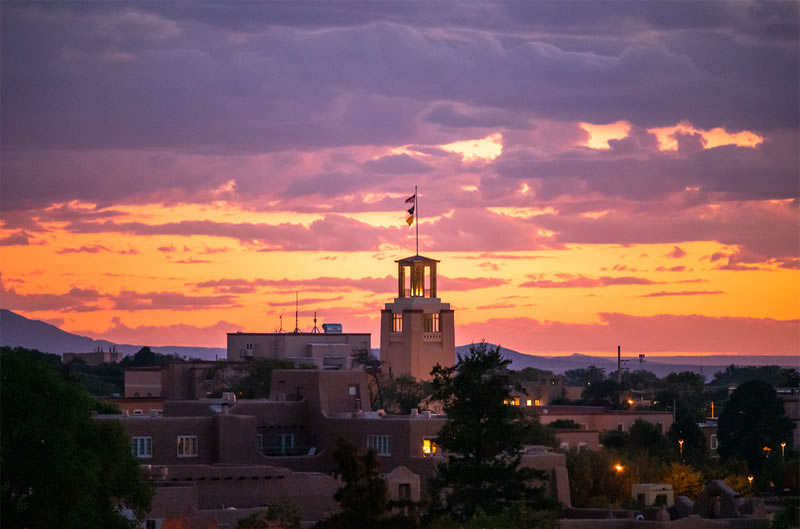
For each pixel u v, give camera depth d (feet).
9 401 289.94
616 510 424.46
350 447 200.44
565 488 431.84
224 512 351.67
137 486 313.32
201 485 379.35
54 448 287.48
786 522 393.50
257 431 447.42
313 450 446.19
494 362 378.32
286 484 388.57
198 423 424.46
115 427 305.73
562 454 435.53
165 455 418.31
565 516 422.00
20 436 287.69
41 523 288.30
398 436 424.46
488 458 368.68
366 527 196.54
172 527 320.09
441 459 415.64
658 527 379.35
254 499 383.86
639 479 496.64
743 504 418.31
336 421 442.50
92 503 298.76
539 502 365.20
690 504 427.74
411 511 202.18
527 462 425.28
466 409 371.76
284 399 464.24
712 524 391.04
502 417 371.76
